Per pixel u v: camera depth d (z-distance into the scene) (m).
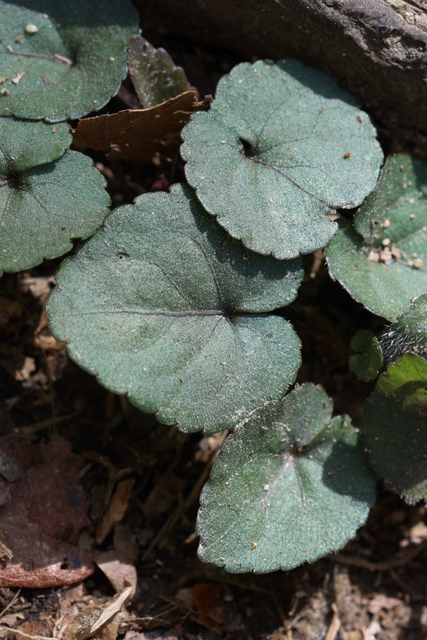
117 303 0.28
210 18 0.30
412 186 0.30
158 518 0.30
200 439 0.31
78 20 0.29
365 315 0.31
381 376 0.29
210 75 0.31
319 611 0.30
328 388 0.32
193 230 0.29
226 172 0.29
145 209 0.28
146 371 0.28
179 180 0.31
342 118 0.30
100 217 0.28
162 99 0.30
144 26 0.31
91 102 0.29
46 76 0.29
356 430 0.29
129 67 0.29
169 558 0.30
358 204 0.29
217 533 0.28
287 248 0.29
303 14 0.29
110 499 0.30
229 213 0.29
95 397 0.31
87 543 0.29
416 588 0.31
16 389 0.30
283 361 0.29
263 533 0.29
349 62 0.30
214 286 0.29
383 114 0.31
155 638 0.29
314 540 0.29
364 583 0.31
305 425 0.29
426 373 0.28
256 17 0.30
